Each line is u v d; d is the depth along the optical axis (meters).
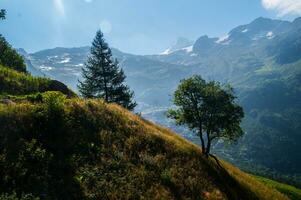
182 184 30.78
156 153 33.84
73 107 31.70
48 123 26.19
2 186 19.61
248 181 51.22
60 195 21.42
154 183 28.39
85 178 24.05
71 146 26.20
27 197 19.36
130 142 32.44
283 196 53.66
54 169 23.06
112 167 27.20
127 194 25.09
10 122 24.36
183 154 37.09
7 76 39.75
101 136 30.25
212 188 33.94
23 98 29.98
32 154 22.62
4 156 21.31
